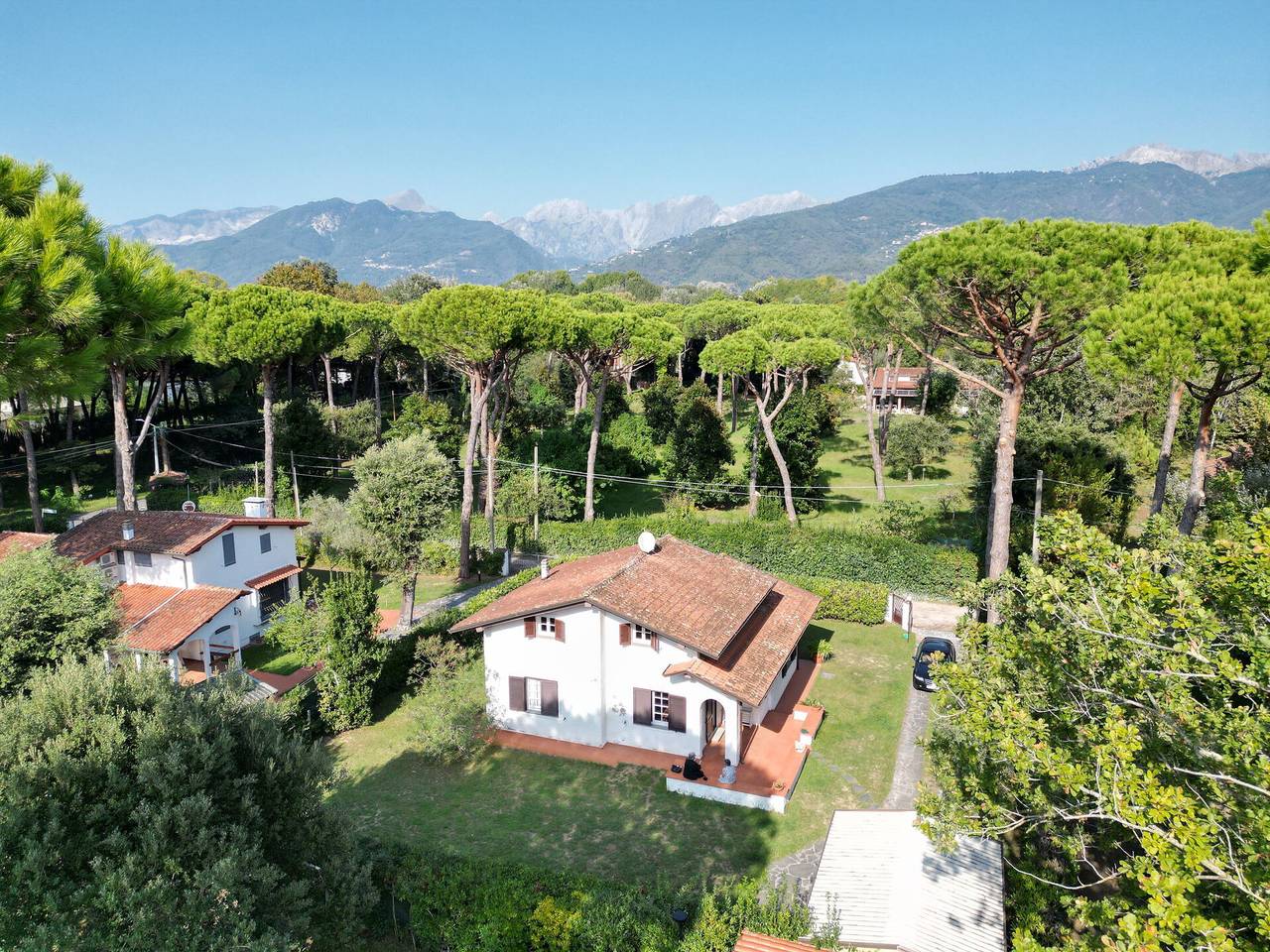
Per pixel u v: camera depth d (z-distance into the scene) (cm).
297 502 4875
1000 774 1271
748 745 2448
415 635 2952
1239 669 945
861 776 2294
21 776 1141
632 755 2422
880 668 3069
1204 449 2356
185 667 3089
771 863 1898
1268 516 1015
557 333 4328
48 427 5972
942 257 2562
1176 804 845
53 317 1198
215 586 3266
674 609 2420
